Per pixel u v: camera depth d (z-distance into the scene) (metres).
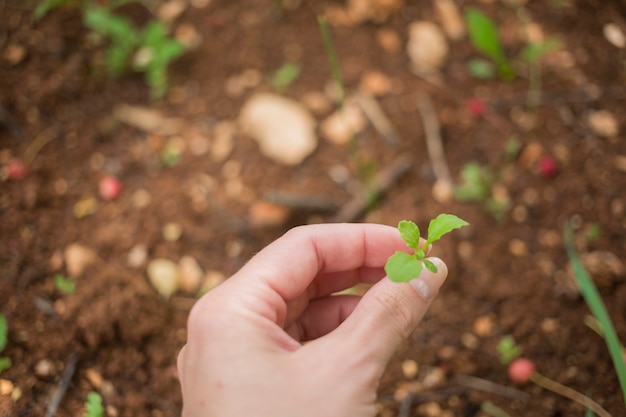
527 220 0.43
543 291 0.40
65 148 0.45
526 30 0.48
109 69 0.47
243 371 0.26
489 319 0.40
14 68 0.46
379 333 0.27
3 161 0.44
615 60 0.48
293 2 0.50
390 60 0.48
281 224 0.43
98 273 0.40
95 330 0.38
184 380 0.28
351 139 0.44
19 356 0.37
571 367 0.38
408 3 0.50
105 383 0.37
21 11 0.48
